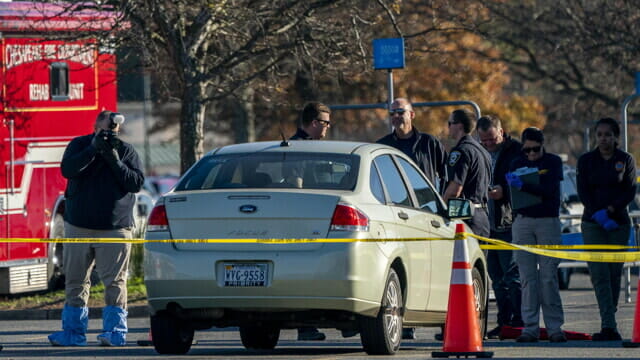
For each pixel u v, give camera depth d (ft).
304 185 85.30
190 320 85.15
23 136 153.58
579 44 272.10
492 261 114.11
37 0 152.46
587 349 92.84
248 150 89.56
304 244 82.12
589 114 313.94
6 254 150.92
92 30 156.66
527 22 285.02
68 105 159.02
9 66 151.94
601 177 103.60
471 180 109.60
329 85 326.24
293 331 126.52
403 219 89.86
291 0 161.38
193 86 164.76
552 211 100.27
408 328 111.75
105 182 100.73
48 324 134.92
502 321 113.39
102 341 100.99
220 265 82.69
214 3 154.81
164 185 477.36
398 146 114.21
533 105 352.90
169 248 83.97
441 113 334.03
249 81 165.99
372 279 83.30
